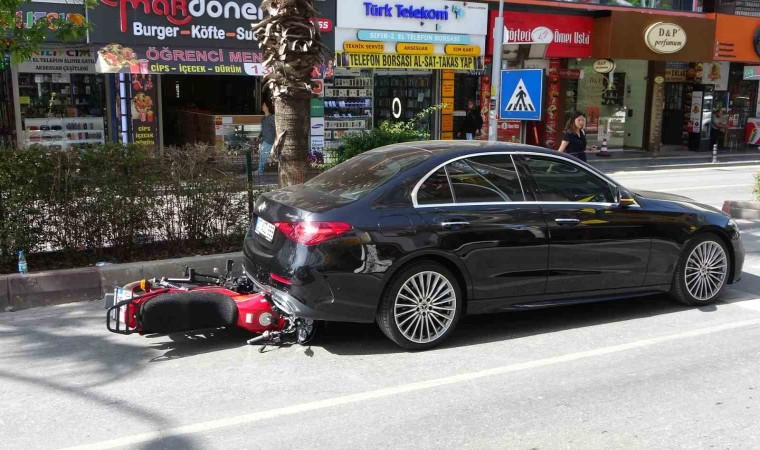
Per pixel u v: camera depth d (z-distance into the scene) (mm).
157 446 4098
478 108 20641
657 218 6508
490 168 5953
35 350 5691
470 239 5672
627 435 4273
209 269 7457
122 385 5004
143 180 7488
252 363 5441
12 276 6645
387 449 4086
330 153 11484
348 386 5000
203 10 15773
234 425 4379
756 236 10375
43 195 7012
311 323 5707
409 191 5598
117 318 5461
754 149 28172
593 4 21797
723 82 27609
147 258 7605
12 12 7488
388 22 18438
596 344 5895
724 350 5754
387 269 5410
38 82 15227
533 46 14719
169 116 19266
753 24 25281
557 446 4129
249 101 19047
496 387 4992
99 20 14711
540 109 10773
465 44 19828
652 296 7359
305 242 5277
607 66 21844
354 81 18938
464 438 4223
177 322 5449
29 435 4227
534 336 6098
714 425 4418
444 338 5781
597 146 25656
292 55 7918
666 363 5461
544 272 6016
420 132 11109
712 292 6949
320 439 4199
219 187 7832
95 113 16016
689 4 24531
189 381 5086
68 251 7320
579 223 6109
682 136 27562
